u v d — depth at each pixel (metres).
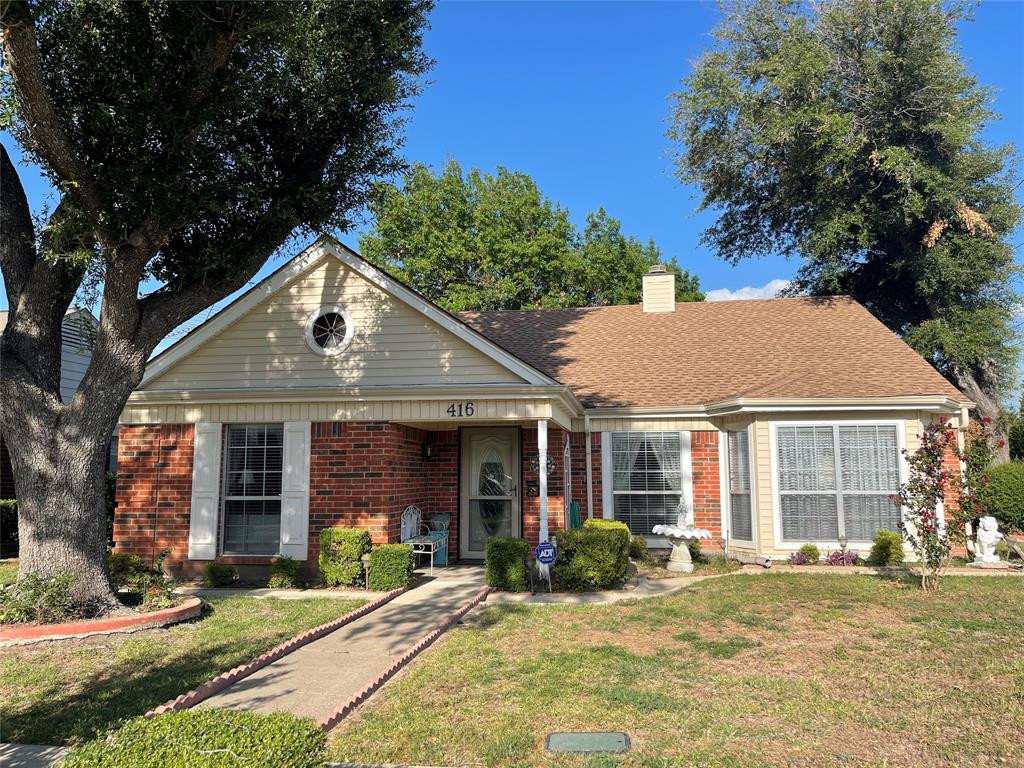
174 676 6.35
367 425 11.58
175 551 11.71
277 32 8.38
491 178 35.19
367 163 10.53
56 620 7.84
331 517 11.46
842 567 12.04
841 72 21.64
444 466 13.73
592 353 16.98
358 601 9.62
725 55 23.77
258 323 12.19
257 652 7.07
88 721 5.29
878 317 24.11
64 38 8.06
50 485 8.27
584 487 14.41
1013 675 5.98
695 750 4.66
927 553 9.86
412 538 12.35
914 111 20.56
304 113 9.80
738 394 13.38
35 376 8.49
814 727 5.04
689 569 12.02
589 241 39.16
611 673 6.33
